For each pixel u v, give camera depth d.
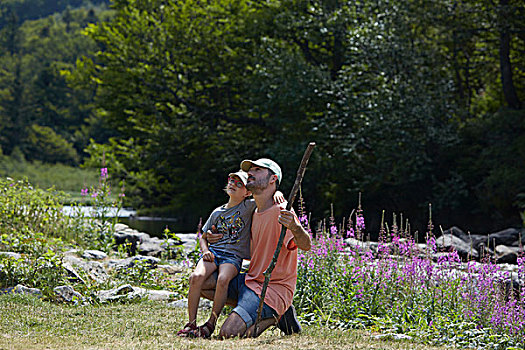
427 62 24.45
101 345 4.80
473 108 30.17
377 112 23.05
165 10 30.58
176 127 29.05
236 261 5.47
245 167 5.66
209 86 29.97
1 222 11.49
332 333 5.73
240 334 5.18
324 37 27.22
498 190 21.56
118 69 31.12
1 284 7.48
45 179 71.06
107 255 11.68
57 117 99.50
